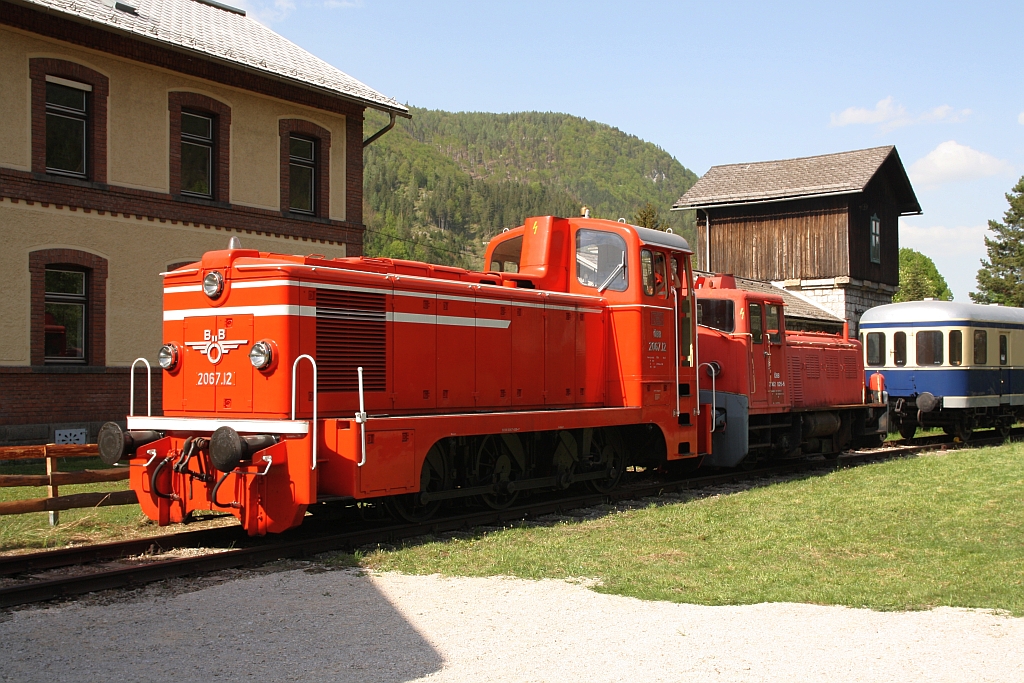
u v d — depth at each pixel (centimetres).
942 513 973
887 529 878
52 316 1531
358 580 679
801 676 467
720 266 3634
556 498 1105
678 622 566
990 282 5688
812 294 3428
